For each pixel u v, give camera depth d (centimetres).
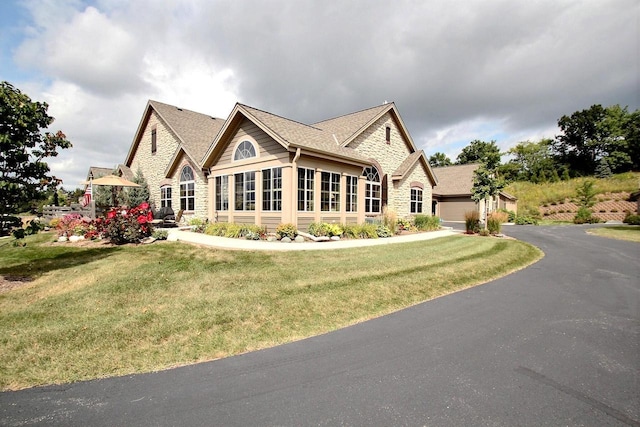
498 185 1791
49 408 278
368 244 1187
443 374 336
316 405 279
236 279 675
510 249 1177
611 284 737
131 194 2195
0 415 267
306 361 367
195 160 1805
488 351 392
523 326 477
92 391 305
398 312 542
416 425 251
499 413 267
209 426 251
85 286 625
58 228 1390
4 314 489
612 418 262
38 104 667
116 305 529
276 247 1039
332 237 1291
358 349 399
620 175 4306
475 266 873
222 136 1525
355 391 302
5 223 670
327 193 1430
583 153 5644
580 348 402
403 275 741
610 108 5394
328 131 1909
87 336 418
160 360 369
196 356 379
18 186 639
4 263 820
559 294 654
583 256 1122
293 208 1252
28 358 366
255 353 389
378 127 1984
